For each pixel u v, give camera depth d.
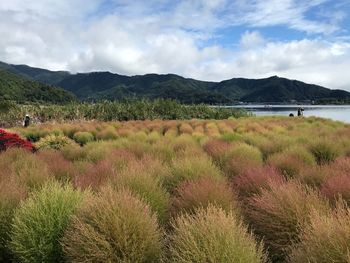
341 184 4.88
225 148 8.48
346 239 2.98
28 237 3.72
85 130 19.70
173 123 23.52
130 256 3.38
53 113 32.59
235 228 3.42
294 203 4.05
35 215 3.85
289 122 22.95
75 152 9.53
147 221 3.65
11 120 30.44
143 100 37.09
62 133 18.83
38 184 5.39
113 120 32.31
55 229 3.79
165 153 8.71
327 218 3.40
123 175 5.26
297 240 3.83
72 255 3.48
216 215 3.52
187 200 4.59
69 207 4.03
